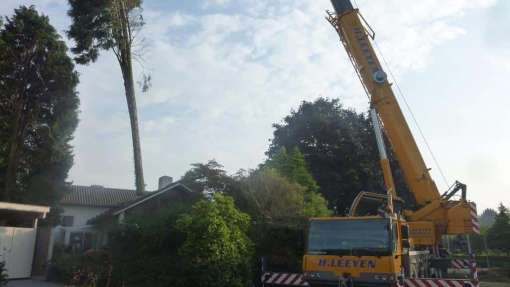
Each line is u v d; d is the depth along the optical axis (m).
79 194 45.25
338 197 30.31
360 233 10.98
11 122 26.61
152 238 14.62
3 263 14.77
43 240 20.09
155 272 13.60
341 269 10.77
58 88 27.97
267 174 17.45
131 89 25.58
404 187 28.58
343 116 34.34
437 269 14.13
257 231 15.31
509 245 35.34
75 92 28.75
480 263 33.41
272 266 14.77
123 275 14.38
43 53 27.69
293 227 15.40
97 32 23.86
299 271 14.81
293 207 16.66
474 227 14.23
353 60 16.47
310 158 31.77
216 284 12.57
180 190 21.61
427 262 14.27
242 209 16.38
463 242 14.74
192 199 17.70
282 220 16.11
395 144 15.60
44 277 18.81
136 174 24.88
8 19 27.42
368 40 16.42
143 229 15.10
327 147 32.16
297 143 33.03
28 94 27.69
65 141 28.25
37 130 27.72
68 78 28.16
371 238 10.80
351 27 16.56
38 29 27.66
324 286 10.98
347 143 31.73
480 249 37.31
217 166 17.78
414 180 15.26
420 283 11.08
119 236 15.66
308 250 11.39
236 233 13.57
